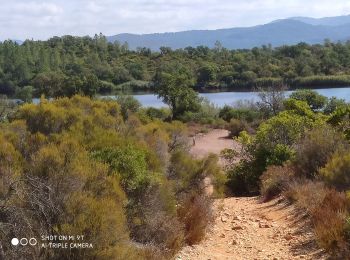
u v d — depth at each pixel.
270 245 7.55
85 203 5.12
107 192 6.13
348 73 125.25
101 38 189.75
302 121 17.53
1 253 4.18
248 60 152.50
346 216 7.24
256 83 123.75
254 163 16.28
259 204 11.31
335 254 6.29
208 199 9.41
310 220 8.35
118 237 5.15
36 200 4.69
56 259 4.73
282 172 12.48
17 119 10.27
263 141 16.64
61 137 8.40
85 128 9.90
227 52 178.88
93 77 57.09
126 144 8.63
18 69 119.56
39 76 89.44
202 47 185.50
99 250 4.90
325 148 12.09
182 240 7.20
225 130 47.09
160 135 11.95
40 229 4.67
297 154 13.24
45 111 10.11
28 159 7.20
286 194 10.72
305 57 145.88
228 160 19.70
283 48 167.12
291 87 115.44
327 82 115.12
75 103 12.77
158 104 83.19
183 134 14.20
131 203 6.86
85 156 6.89
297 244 7.37
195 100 60.22
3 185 5.09
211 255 6.94
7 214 4.50
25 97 63.00
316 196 9.24
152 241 6.61
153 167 8.73
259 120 44.88
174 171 10.06
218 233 8.43
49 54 146.88
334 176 9.73
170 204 7.40
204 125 50.88
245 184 16.30
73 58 152.00
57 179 5.63
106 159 7.40
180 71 64.06
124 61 163.00
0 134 8.12
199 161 11.34
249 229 8.68
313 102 40.78
